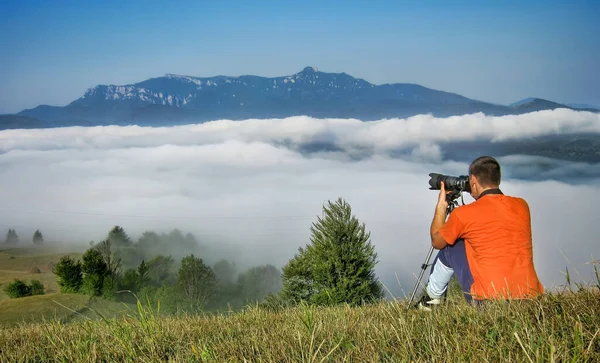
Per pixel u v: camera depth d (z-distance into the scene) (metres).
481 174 4.51
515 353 2.61
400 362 2.72
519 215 4.25
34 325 6.19
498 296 3.73
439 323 3.45
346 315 4.87
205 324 5.38
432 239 4.66
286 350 3.26
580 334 2.59
